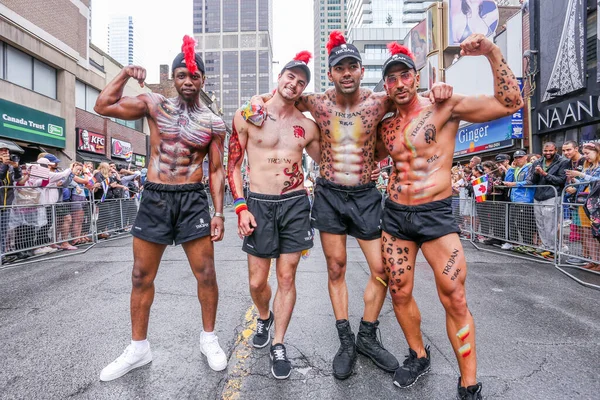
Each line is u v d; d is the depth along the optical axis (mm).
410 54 2156
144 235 2258
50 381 2164
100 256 6055
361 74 2314
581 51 9531
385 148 2510
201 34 142000
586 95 9477
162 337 2785
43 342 2695
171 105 2365
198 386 2119
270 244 2438
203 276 2406
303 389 2094
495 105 1942
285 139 2473
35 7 14328
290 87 2385
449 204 2100
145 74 2285
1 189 5488
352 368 2297
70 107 16453
